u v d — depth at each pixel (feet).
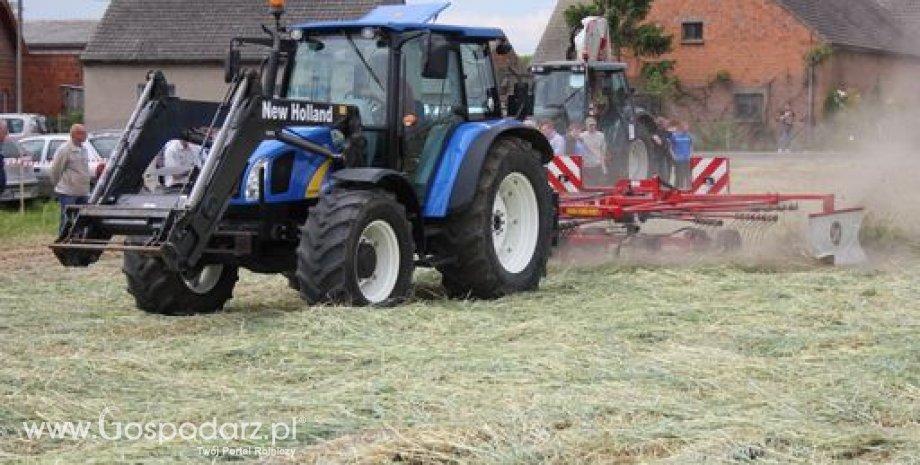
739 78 151.12
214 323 30.25
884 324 28.86
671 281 36.06
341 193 31.35
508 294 34.32
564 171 48.52
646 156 62.39
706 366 24.21
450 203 33.27
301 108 31.50
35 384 23.15
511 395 21.94
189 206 29.17
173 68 138.82
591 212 39.73
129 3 143.84
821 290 34.22
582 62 59.77
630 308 31.30
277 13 33.17
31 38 201.77
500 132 34.55
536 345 26.53
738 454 18.26
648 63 148.97
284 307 33.83
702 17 151.84
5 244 52.65
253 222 31.76
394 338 27.55
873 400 21.42
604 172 57.00
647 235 41.57
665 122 67.51
